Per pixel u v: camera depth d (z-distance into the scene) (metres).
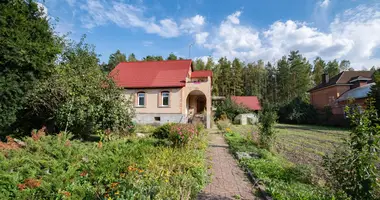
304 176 5.74
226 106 29.03
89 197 4.00
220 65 54.47
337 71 58.06
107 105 10.68
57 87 10.07
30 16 9.26
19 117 10.14
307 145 11.78
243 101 33.75
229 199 4.72
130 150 7.32
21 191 3.85
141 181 4.47
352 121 3.43
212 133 16.86
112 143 8.38
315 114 28.34
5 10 7.72
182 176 5.10
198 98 30.52
